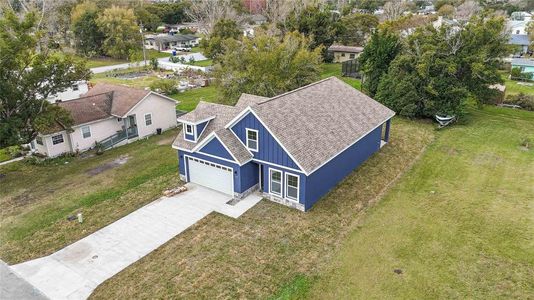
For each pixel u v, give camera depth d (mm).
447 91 32062
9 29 23375
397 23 61312
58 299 14016
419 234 17422
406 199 20625
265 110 20141
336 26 64938
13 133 22438
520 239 16891
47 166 26484
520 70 50031
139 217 19344
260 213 19406
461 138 29594
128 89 33031
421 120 34250
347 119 23906
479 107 34156
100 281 14930
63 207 20688
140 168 25656
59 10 83062
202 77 53906
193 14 96812
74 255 16531
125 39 74500
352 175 23531
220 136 20391
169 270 15406
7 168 26203
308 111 22453
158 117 33000
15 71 24172
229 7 82750
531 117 34344
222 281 14711
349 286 14289
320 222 18500
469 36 32250
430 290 14016
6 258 16500
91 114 29750
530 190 21281
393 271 15039
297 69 36250
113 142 29922
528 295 13672
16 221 19406
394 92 34281
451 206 19781
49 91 24984
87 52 75062
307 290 14141
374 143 26469
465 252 16094
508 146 27797
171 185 22859
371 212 19375
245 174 20672
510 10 103250
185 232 17953
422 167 24578
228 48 37438
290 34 45219
